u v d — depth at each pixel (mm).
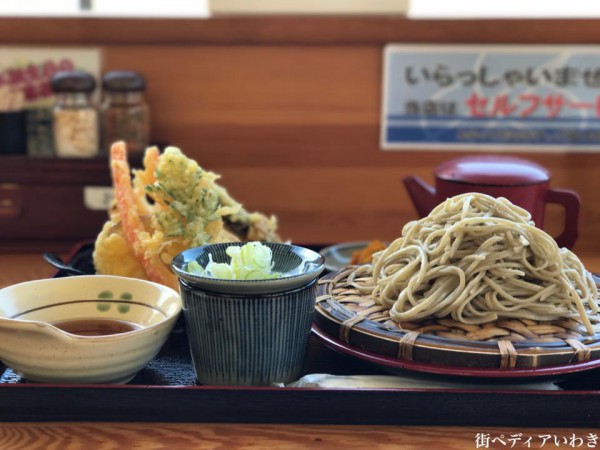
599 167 2162
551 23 2068
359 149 2168
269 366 979
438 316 1002
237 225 1411
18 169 1929
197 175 1191
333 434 925
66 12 2174
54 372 941
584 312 979
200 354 992
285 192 2193
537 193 1317
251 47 2100
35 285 1075
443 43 2088
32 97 2139
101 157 1965
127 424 945
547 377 918
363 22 2064
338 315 1031
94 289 1094
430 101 2129
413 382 973
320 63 2111
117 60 2113
